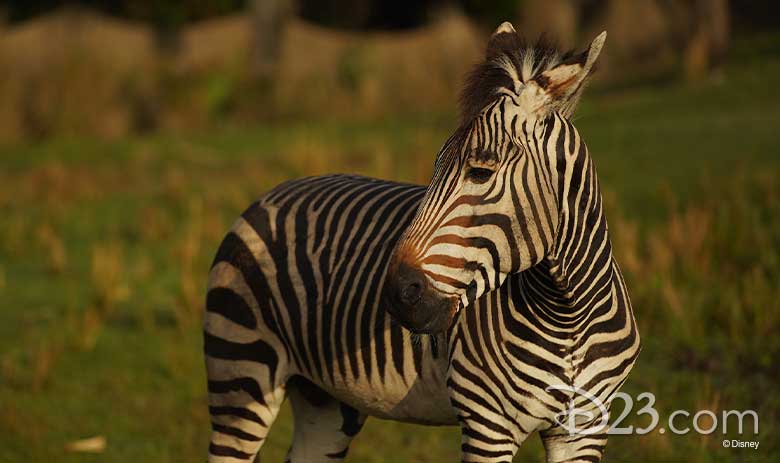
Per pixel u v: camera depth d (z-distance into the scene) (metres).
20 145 45.41
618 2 67.75
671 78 52.97
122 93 49.56
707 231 22.98
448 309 8.37
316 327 10.66
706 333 19.39
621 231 23.25
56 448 16.41
